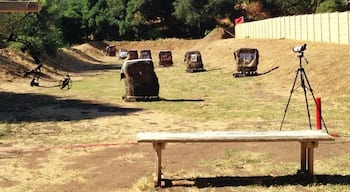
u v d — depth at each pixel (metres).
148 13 95.75
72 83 32.47
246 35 65.12
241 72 32.53
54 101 22.66
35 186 8.71
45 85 30.38
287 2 93.56
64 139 13.25
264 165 9.77
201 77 34.75
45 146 12.30
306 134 8.69
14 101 22.67
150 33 93.50
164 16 97.75
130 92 22.20
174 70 43.59
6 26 35.00
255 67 32.50
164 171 9.40
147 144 12.23
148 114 18.09
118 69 49.09
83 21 92.56
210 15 93.06
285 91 24.34
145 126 15.39
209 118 16.78
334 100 20.09
